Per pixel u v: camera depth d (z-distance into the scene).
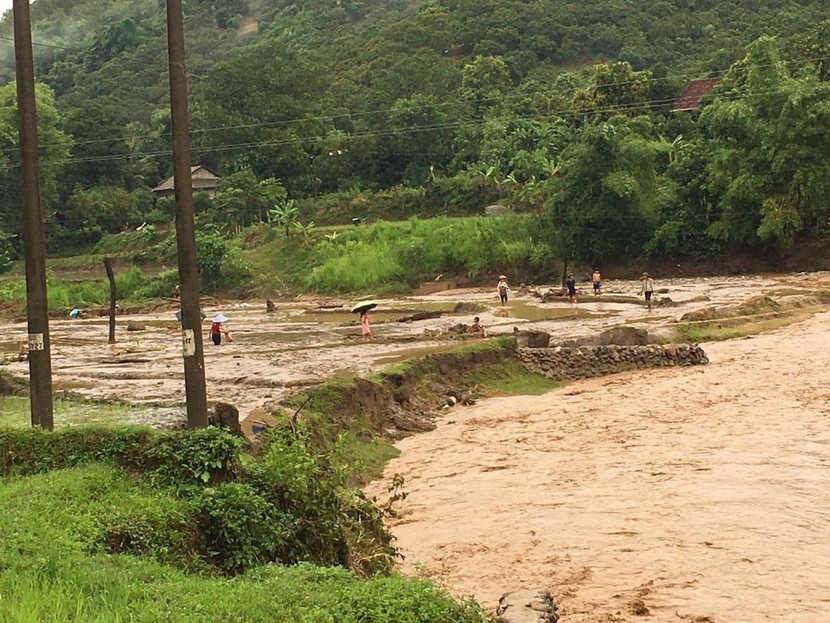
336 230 84.06
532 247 71.69
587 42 129.38
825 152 64.38
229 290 76.88
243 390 25.86
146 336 47.06
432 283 72.12
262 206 91.62
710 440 19.42
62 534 8.69
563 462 18.67
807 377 26.28
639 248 71.69
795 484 15.80
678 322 38.12
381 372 25.44
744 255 68.12
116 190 96.88
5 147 87.62
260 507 10.27
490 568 12.94
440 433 22.77
